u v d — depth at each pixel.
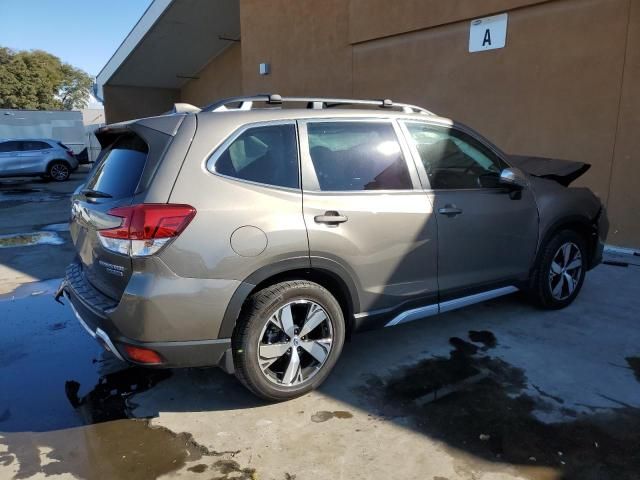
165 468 2.59
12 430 2.92
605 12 6.25
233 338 2.92
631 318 4.40
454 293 3.78
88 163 24.66
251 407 3.12
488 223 3.85
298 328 3.09
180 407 3.14
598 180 6.61
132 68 18.61
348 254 3.15
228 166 2.90
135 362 2.77
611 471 2.53
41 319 4.64
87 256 3.12
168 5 13.66
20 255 7.11
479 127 7.81
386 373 3.50
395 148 3.50
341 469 2.56
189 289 2.70
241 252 2.79
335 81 10.20
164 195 2.71
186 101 21.50
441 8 7.97
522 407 3.08
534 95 7.09
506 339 4.01
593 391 3.25
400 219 3.37
